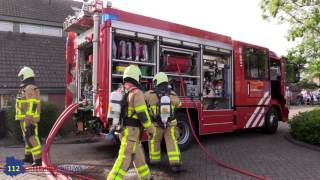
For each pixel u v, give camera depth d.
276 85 11.55
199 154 7.90
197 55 8.62
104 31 6.77
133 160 4.92
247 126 10.01
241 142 9.60
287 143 9.45
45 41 14.95
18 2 16.39
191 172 6.32
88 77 7.93
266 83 10.70
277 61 11.51
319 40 13.95
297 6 13.65
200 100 8.55
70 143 9.45
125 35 7.03
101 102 6.75
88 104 7.24
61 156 7.68
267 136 10.77
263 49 10.60
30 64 12.89
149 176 5.16
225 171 6.40
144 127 4.81
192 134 8.40
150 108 6.11
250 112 10.11
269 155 7.83
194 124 8.51
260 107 10.53
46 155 6.28
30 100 6.64
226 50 9.30
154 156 6.55
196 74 8.60
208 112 8.73
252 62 10.16
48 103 10.01
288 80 12.08
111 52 6.79
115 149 8.54
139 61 7.37
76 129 8.08
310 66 14.49
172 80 8.15
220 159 7.40
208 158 7.49
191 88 8.47
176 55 8.17
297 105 29.73
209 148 8.66
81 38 8.02
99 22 6.93
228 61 9.50
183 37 8.16
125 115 4.80
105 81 6.73
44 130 9.74
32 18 15.32
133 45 7.34
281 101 11.67
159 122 6.12
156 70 7.63
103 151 8.29
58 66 13.38
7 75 11.85
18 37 14.47
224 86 9.45
